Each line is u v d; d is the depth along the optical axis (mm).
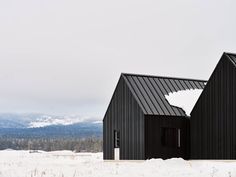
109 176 21641
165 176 21531
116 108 39750
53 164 30109
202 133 34719
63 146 155000
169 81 41656
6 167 26156
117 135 39594
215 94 33875
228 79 32938
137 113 37031
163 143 37344
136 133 36906
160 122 36688
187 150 37094
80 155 52156
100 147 130250
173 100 38531
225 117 32906
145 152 35781
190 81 43188
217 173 21922
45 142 164000
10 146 178875
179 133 37125
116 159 39250
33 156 46781
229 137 32375
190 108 37750
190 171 23266
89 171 23734
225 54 33406
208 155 34000
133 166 27234
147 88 39188
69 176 21656
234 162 29484
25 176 21641
